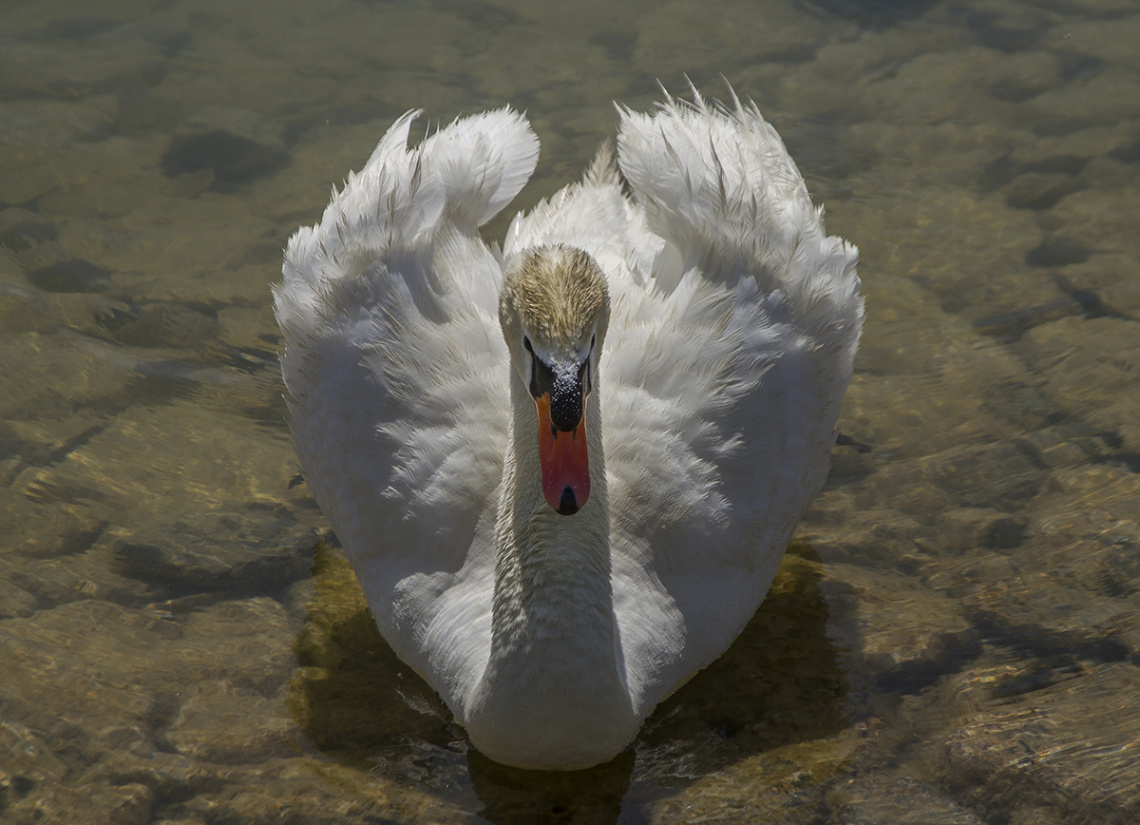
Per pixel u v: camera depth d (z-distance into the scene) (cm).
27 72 1084
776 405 661
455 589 618
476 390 640
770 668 640
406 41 1139
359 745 595
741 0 1212
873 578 695
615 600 600
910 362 847
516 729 559
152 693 616
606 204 762
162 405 812
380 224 693
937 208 980
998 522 720
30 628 648
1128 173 1002
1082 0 1212
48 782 562
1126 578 670
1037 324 867
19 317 862
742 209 694
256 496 755
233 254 929
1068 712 592
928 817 545
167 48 1121
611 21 1177
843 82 1101
